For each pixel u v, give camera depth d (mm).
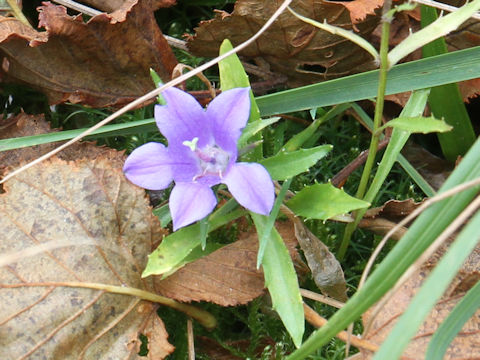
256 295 293
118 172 295
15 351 278
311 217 289
